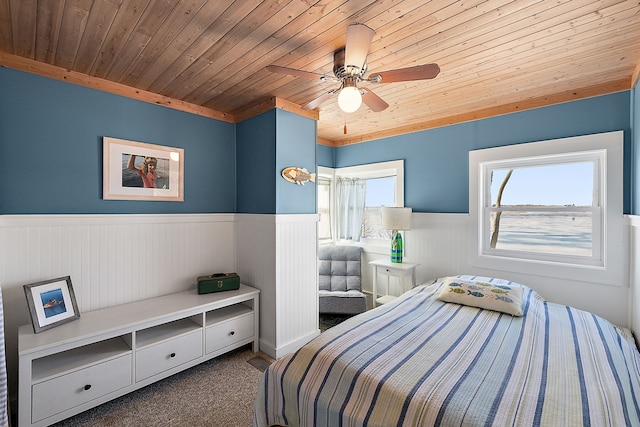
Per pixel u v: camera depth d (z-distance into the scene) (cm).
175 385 224
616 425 102
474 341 166
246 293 269
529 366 140
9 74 194
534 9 147
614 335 180
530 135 272
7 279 191
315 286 303
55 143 212
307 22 159
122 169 242
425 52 189
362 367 140
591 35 170
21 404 161
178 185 276
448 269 324
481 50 187
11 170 196
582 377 131
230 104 287
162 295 263
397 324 189
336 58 191
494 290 227
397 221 330
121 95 241
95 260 227
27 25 161
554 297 260
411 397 119
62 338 176
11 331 192
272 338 270
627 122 229
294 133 284
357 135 407
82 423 183
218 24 161
